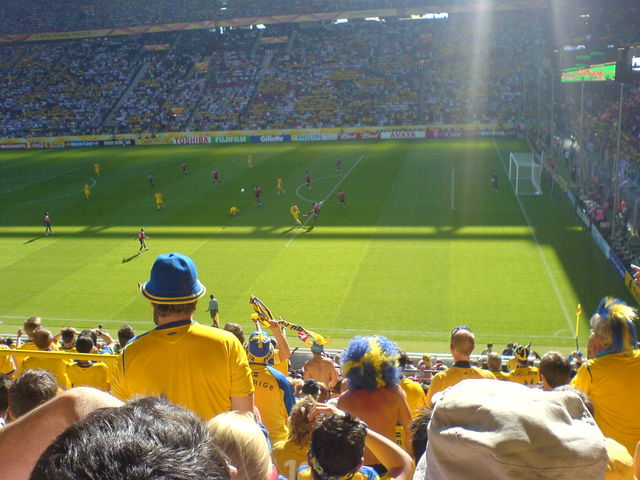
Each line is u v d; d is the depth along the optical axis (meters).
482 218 45.62
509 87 94.31
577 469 1.92
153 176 63.91
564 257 36.91
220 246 41.88
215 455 1.48
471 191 53.41
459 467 2.00
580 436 1.97
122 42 113.12
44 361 10.10
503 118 87.75
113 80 105.12
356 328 29.70
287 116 94.44
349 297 32.97
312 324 30.27
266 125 92.94
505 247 39.16
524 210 47.12
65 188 61.72
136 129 94.44
